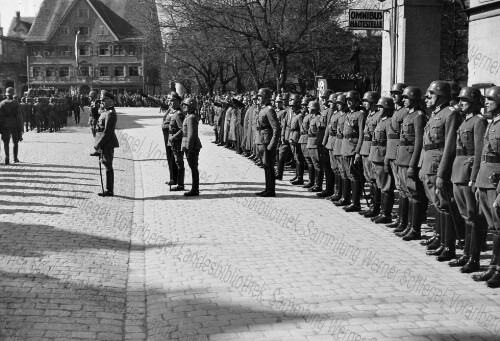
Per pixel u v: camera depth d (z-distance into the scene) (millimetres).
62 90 87562
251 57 25984
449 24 26062
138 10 43312
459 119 7297
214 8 21109
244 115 19844
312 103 12492
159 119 44844
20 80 93250
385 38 18688
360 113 10305
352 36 26438
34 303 5781
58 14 89750
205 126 38375
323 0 21562
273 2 22312
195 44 28594
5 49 92062
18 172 14938
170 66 42312
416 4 17453
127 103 79062
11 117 16406
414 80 17688
